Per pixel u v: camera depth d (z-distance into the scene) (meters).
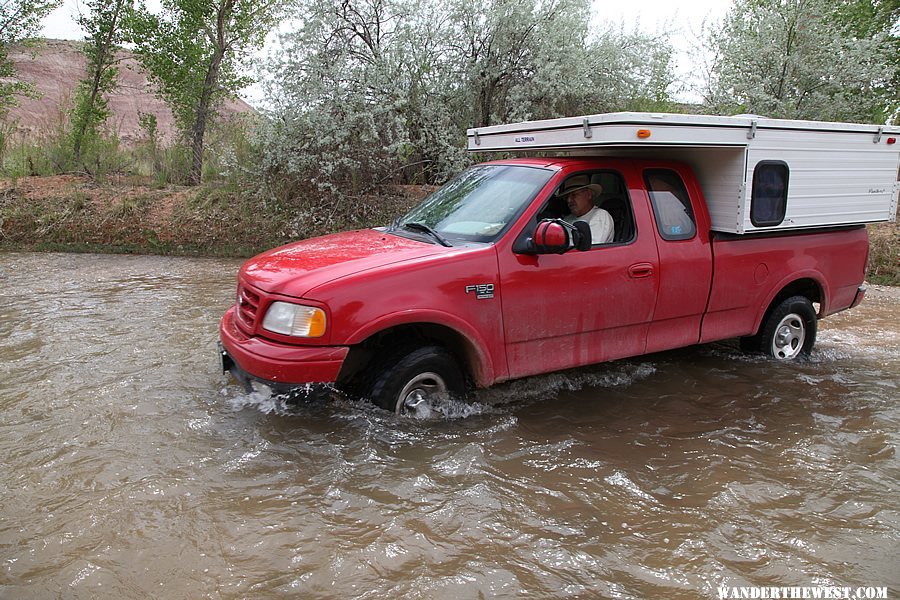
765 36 12.45
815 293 6.39
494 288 4.51
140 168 14.16
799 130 5.49
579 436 4.55
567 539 3.35
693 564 3.18
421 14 11.70
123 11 13.51
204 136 14.10
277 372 4.09
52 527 3.30
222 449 4.14
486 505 3.62
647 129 4.68
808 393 5.49
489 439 4.41
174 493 3.63
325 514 3.49
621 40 12.28
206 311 7.43
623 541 3.35
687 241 5.34
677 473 4.08
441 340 4.69
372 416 4.35
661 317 5.29
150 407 4.73
